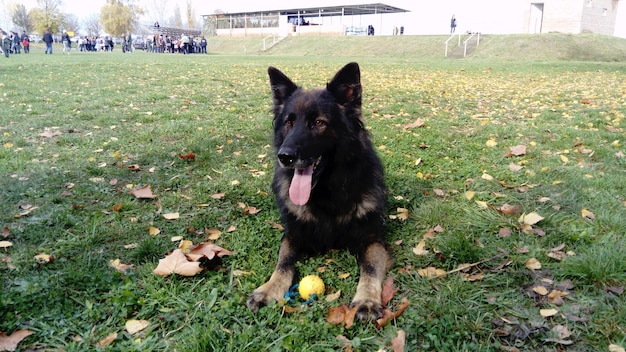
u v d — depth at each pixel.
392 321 2.09
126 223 3.21
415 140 5.32
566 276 2.41
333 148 2.71
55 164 4.45
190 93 9.03
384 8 47.75
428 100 8.45
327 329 2.01
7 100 7.89
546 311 2.07
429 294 2.33
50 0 70.19
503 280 2.41
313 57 29.27
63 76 11.85
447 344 1.89
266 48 43.78
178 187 3.97
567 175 3.95
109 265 2.61
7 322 2.03
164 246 2.86
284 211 2.83
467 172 4.23
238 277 2.50
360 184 2.74
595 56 27.39
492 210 3.32
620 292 2.21
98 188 3.84
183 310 2.16
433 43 34.03
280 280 2.37
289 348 1.89
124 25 71.56
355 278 2.50
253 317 2.12
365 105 7.86
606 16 39.31
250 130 5.87
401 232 3.10
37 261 2.58
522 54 28.23
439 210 3.33
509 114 7.02
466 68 16.48
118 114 6.75
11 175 4.10
